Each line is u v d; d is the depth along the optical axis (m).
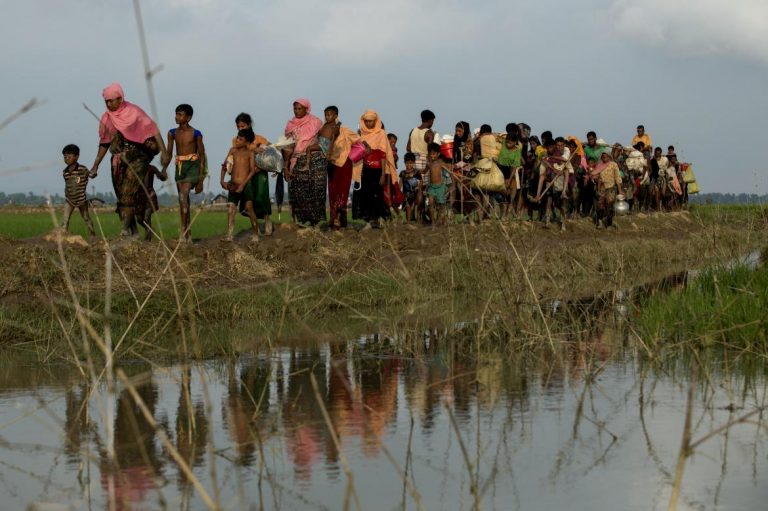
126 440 6.14
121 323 10.49
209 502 4.03
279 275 14.17
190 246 13.86
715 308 9.95
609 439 6.06
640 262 18.58
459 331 10.64
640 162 26.89
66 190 13.28
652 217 26.64
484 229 15.01
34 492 5.10
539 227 20.44
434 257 14.62
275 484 5.20
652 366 8.48
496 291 11.23
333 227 16.47
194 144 14.05
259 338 10.27
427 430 6.34
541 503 4.84
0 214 28.20
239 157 14.71
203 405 7.11
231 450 5.90
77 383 7.98
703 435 6.14
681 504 4.80
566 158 21.30
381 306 12.90
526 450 5.81
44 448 5.96
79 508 4.83
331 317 11.99
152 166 13.92
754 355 8.97
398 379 8.09
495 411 6.85
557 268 15.62
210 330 10.80
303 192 15.77
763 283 11.41
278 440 6.11
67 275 4.89
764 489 5.04
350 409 6.96
